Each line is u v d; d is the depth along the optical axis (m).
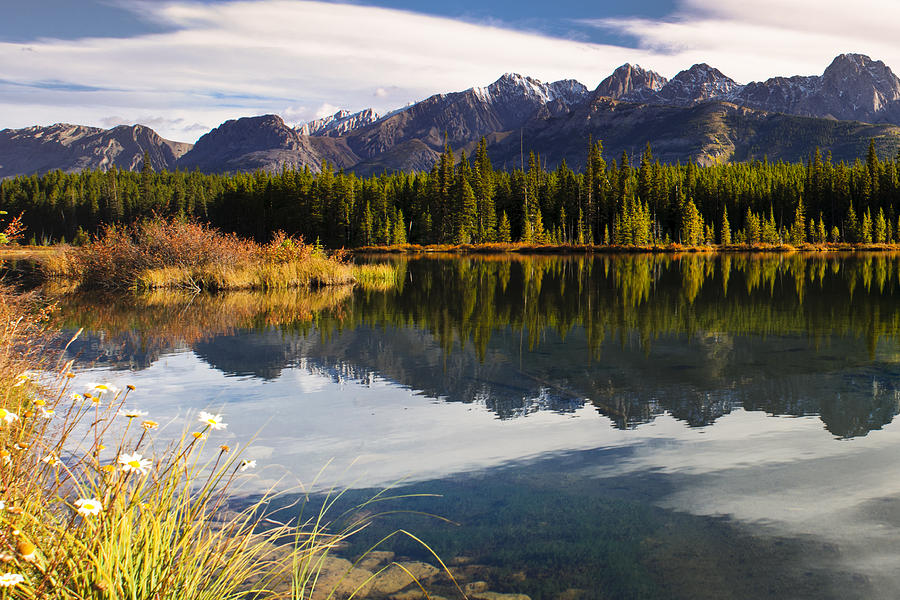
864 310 15.22
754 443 5.46
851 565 3.33
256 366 9.05
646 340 11.06
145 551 2.22
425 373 8.55
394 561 3.40
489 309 16.08
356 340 11.29
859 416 6.24
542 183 90.31
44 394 5.17
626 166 89.69
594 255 61.19
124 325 13.12
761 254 61.75
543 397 7.21
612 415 6.43
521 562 3.40
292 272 23.73
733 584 3.14
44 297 18.95
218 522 3.74
